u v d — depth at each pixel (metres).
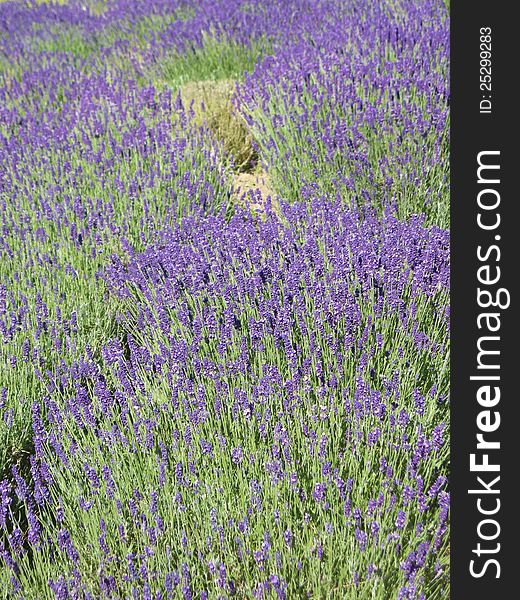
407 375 3.01
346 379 3.11
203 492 2.64
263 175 6.48
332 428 2.82
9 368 3.50
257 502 2.51
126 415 2.97
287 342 3.19
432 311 3.49
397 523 2.37
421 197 4.96
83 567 2.57
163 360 3.31
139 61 9.05
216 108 7.02
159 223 4.95
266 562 2.40
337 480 2.53
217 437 2.79
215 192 5.55
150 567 2.42
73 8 12.49
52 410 3.13
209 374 3.13
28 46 10.55
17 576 2.54
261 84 6.68
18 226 4.89
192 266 3.98
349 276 3.61
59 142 6.24
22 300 4.03
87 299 4.30
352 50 6.81
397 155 5.16
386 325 3.30
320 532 2.45
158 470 2.77
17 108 7.59
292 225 4.42
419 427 2.64
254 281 3.66
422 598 2.15
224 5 9.86
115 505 2.64
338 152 5.46
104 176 5.61
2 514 2.62
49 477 2.83
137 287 4.16
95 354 3.96
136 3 11.56
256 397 2.96
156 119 6.59
